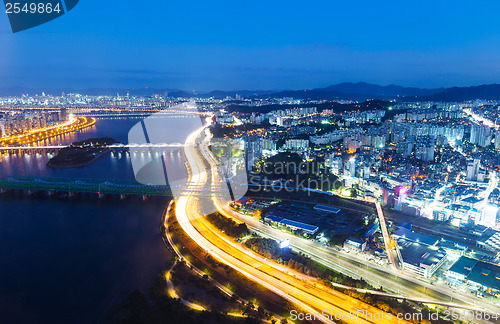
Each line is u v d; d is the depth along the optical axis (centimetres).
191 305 13875
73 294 14875
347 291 14900
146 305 13825
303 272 16375
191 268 16638
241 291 14838
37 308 14038
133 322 12862
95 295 14788
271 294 14712
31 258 17788
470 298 14838
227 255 17850
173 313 13238
